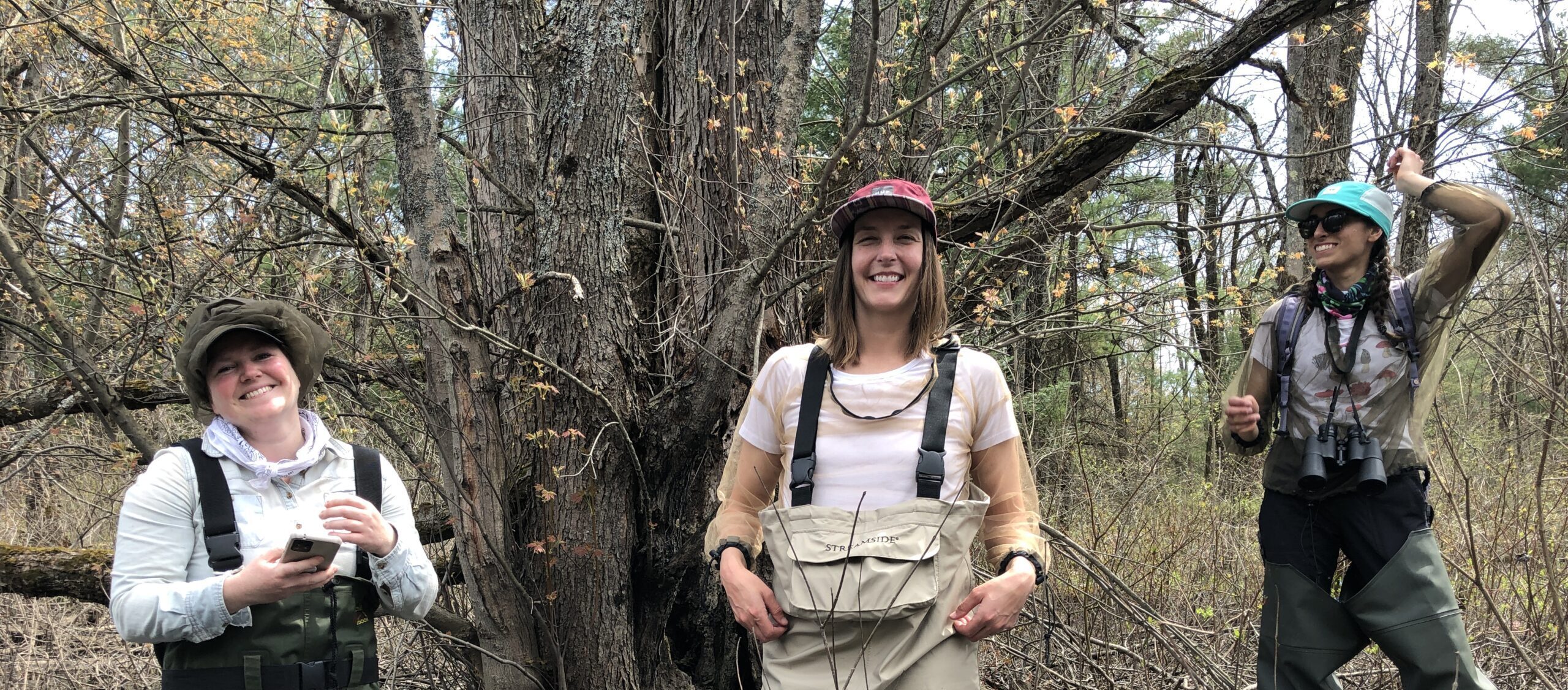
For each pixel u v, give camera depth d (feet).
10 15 15.58
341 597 6.50
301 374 6.99
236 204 11.95
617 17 10.73
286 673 6.20
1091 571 11.88
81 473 18.28
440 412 10.49
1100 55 15.42
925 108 14.40
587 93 10.74
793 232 9.61
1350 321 8.57
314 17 14.96
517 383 10.88
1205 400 18.07
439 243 10.21
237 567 6.18
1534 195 12.38
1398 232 16.30
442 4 13.69
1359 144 10.53
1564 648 10.59
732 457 7.55
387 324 11.59
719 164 12.32
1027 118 14.76
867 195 6.67
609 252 10.85
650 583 11.34
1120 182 16.88
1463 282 8.23
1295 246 18.42
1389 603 8.27
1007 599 6.20
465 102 14.30
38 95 16.44
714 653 12.42
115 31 15.46
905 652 6.09
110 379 11.50
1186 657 12.08
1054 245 13.55
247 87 14.94
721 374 10.41
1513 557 12.00
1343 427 8.47
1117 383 24.95
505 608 10.55
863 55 13.69
